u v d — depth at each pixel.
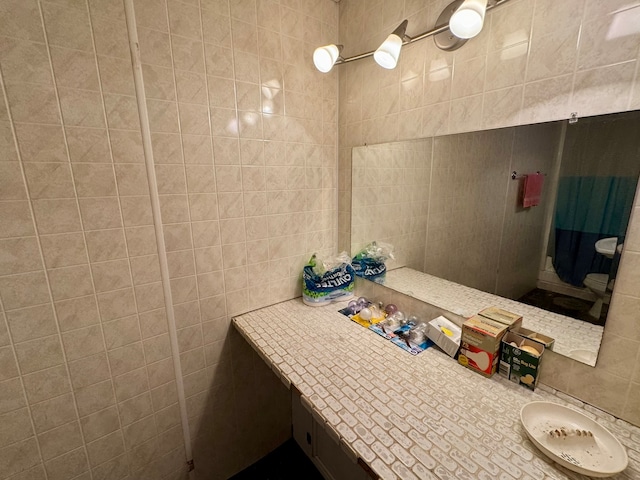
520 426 0.72
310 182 1.41
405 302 1.26
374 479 0.61
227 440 1.40
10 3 0.75
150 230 1.04
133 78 0.94
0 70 0.76
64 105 0.85
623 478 0.60
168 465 1.25
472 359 0.92
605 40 0.69
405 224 1.22
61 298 0.93
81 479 1.05
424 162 1.11
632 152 0.67
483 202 0.96
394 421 0.73
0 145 0.79
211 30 1.05
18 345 0.88
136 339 1.08
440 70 1.02
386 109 1.22
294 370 0.93
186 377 1.22
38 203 0.85
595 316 0.76
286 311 1.34
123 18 0.89
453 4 0.93
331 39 1.36
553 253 0.83
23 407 0.92
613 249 0.72
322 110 1.39
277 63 1.22
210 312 1.23
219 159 1.14
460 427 0.72
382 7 1.17
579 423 0.72
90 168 0.91
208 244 1.17
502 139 0.89
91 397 1.03
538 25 0.78
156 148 1.01
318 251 1.51
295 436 1.62
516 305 0.93
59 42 0.82
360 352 1.03
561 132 0.78
